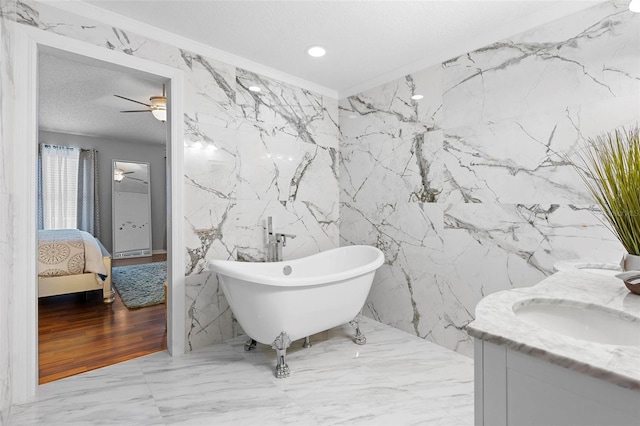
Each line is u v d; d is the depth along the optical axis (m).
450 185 2.35
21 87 1.68
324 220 3.15
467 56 2.24
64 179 5.77
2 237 1.47
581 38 1.74
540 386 0.66
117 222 6.37
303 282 1.95
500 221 2.08
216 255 2.44
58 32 1.79
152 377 1.96
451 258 2.35
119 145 6.45
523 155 1.97
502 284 2.07
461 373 2.02
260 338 2.07
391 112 2.76
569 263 1.63
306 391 1.82
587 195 1.72
